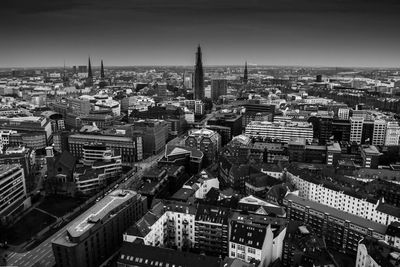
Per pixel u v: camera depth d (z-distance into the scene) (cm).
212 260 18262
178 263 18425
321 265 19512
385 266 17675
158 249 19238
